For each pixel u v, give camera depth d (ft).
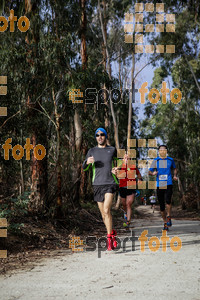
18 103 27.07
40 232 23.70
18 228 22.08
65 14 34.99
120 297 10.21
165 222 28.19
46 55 29.04
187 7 68.95
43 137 28.89
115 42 69.46
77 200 42.55
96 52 67.46
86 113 44.27
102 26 67.87
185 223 39.70
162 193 27.73
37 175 28.22
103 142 19.25
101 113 47.91
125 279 12.37
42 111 29.22
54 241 22.80
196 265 14.38
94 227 32.55
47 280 12.52
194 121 74.90
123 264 14.99
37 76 28.55
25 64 28.07
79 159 37.96
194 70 80.48
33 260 16.78
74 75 31.63
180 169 105.40
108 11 70.13
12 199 22.66
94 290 11.05
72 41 31.07
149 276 12.71
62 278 12.80
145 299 9.96
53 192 29.45
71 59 30.53
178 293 10.49
